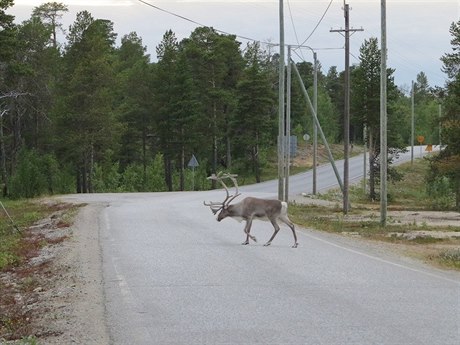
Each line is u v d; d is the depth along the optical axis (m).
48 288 11.12
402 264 13.51
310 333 7.62
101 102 59.94
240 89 76.44
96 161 70.00
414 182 73.06
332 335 7.52
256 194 44.22
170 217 23.95
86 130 60.22
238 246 15.84
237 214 16.28
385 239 19.55
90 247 15.89
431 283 11.08
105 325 8.21
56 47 70.75
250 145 75.94
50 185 57.12
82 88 59.81
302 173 74.12
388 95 60.09
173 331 7.82
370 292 10.17
